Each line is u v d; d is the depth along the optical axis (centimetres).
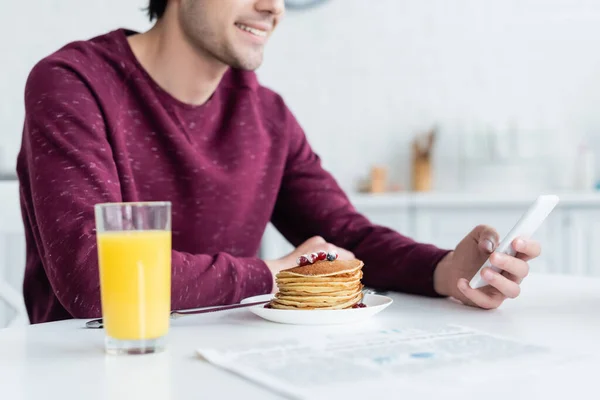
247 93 150
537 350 67
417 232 300
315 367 61
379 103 343
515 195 301
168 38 136
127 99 134
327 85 340
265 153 150
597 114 347
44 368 65
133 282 69
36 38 304
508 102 348
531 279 125
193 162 137
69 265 97
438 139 346
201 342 75
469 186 347
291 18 335
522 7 347
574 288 115
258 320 89
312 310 83
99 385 59
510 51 348
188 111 140
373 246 129
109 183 112
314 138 340
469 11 346
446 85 346
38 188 107
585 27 349
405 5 343
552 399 52
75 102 118
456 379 57
